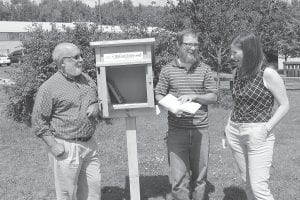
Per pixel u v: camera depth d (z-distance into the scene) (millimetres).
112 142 8320
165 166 6629
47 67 10008
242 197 5344
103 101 4199
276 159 6996
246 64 3820
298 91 17922
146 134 9031
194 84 4379
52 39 10164
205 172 4574
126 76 4590
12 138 8703
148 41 4086
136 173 4594
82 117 4000
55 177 4086
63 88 3949
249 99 3885
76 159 4012
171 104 4129
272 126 3861
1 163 7000
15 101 9914
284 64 26172
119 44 4098
